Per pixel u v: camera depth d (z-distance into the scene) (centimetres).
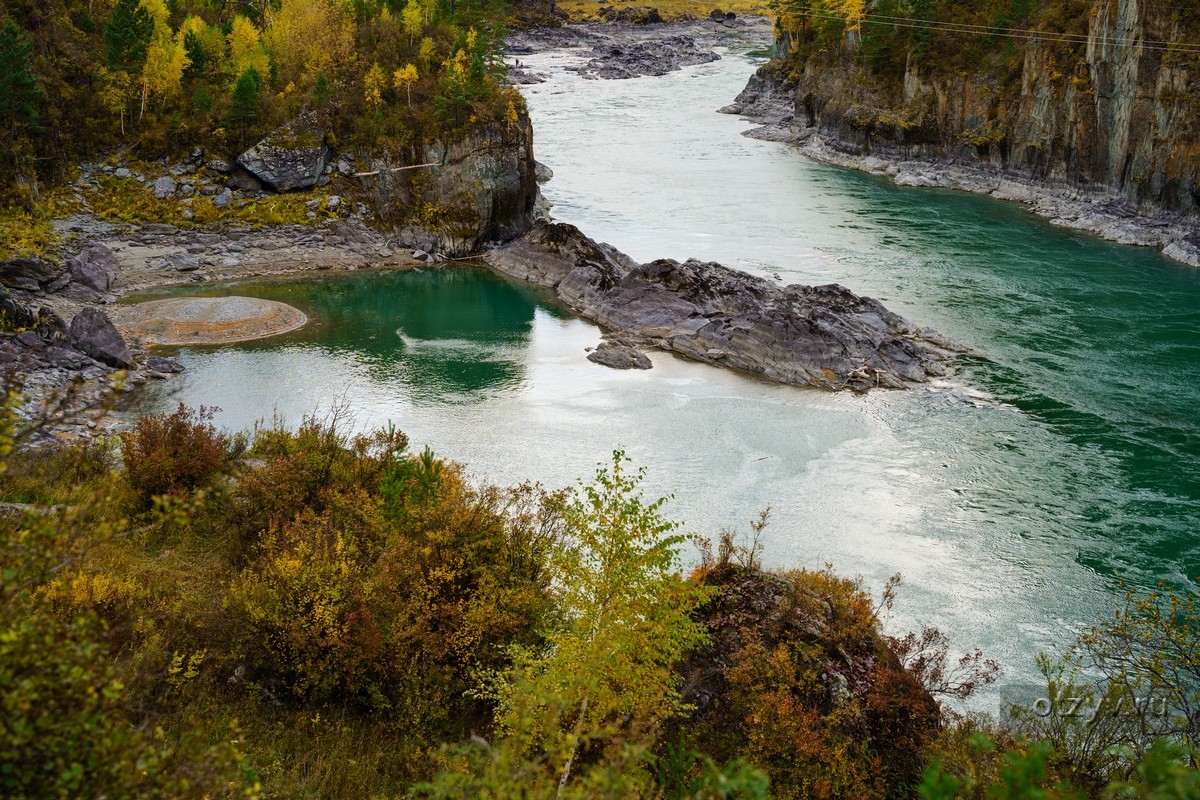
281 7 12825
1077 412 5791
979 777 1891
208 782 1149
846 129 14462
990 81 12688
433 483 3416
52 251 7825
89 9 11019
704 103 18525
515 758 1344
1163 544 4325
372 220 9519
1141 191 10212
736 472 4981
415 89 10194
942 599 3875
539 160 13388
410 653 2445
